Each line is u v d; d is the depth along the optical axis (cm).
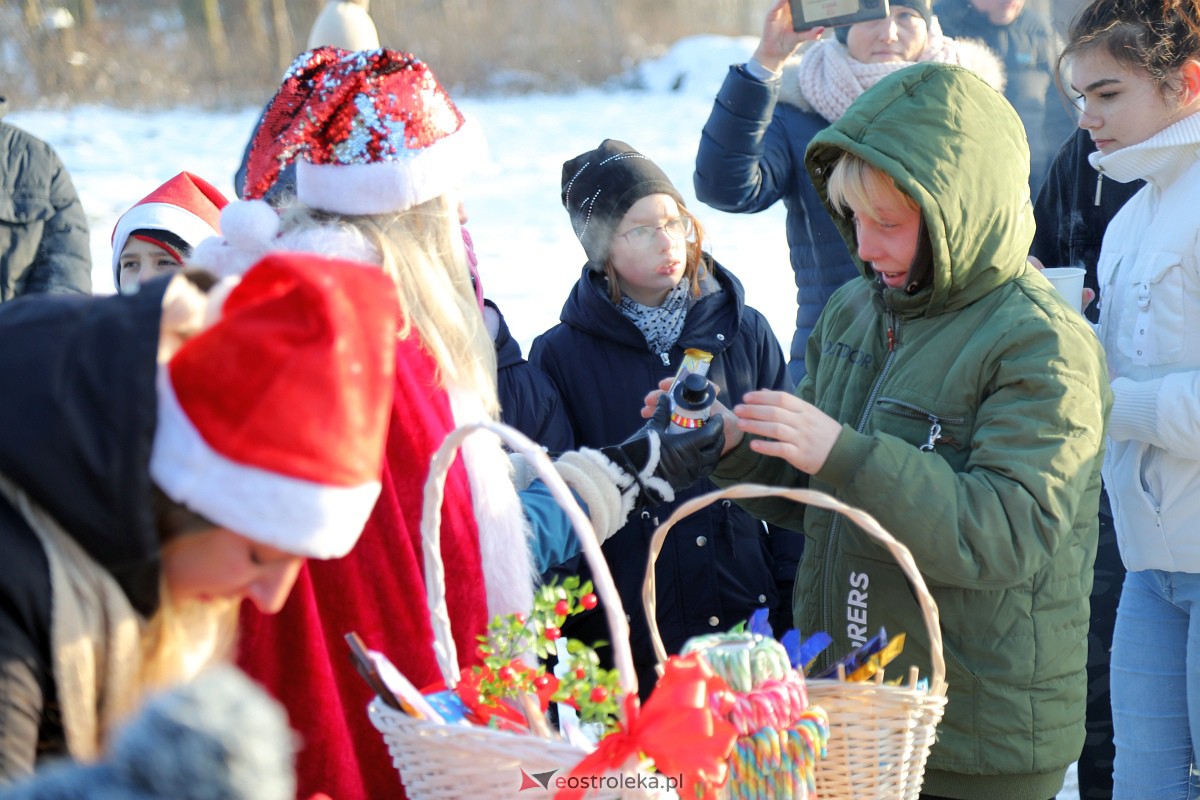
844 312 243
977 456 204
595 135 1370
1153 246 256
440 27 2067
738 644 157
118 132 1442
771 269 802
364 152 187
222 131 1451
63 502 116
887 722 156
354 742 175
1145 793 275
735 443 234
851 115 213
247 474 117
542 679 158
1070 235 319
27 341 118
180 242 295
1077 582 217
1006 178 211
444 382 187
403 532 176
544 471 142
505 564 184
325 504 119
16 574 118
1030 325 206
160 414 117
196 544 125
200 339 120
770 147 373
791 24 347
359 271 126
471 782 143
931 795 217
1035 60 430
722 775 139
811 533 230
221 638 151
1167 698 272
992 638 210
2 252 422
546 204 1021
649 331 281
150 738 82
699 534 269
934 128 207
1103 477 275
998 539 196
